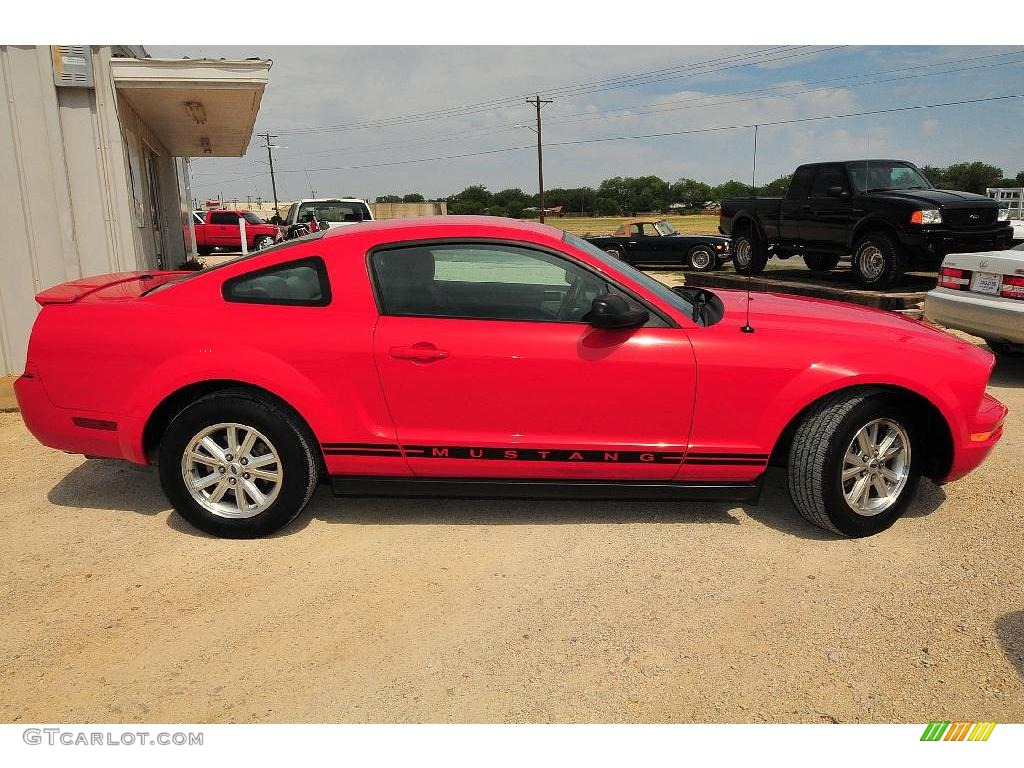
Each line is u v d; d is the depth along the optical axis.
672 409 3.71
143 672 2.87
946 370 3.76
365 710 2.66
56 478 4.79
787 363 3.68
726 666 2.88
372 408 3.73
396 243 3.76
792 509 4.30
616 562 3.67
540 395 3.69
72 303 3.88
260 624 3.17
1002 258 6.75
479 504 4.36
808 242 13.20
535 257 3.75
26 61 6.99
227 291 3.83
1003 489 4.52
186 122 12.52
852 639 3.04
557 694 2.73
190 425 3.73
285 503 3.83
